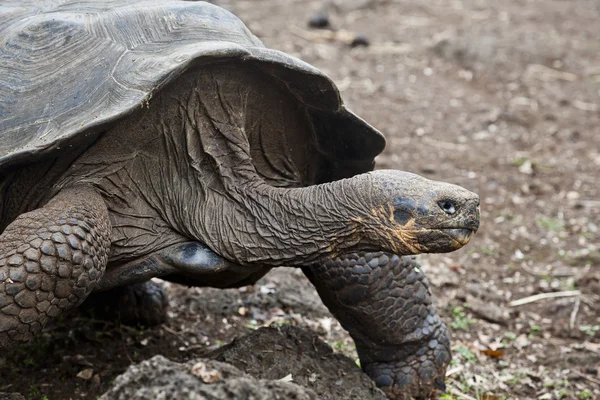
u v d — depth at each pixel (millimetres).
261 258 5199
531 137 12508
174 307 7652
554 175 11320
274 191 5246
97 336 6977
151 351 6852
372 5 19016
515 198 10617
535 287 8609
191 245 5270
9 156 4746
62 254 4629
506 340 7574
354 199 4918
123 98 4805
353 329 5938
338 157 5852
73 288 4711
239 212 5262
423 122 12727
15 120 4961
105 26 5328
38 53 5246
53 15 5516
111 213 5164
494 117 12945
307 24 17406
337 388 5316
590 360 7219
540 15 18438
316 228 5043
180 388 3959
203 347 7004
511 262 9148
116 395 4031
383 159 11359
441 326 6098
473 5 19594
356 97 13453
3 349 4652
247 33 5723
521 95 14062
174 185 5285
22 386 6176
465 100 13703
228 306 7680
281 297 7891
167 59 4945
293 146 5746
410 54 15844
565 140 12438
